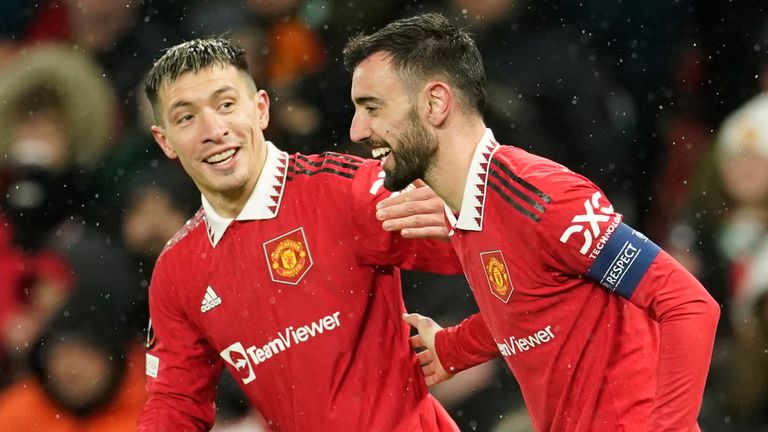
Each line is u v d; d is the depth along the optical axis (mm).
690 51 28266
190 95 15219
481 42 24672
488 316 15016
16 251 24781
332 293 15453
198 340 16188
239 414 21656
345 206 15445
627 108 26141
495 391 22188
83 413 20844
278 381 15703
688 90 28219
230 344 15836
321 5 26719
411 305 22344
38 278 24453
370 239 15422
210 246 15750
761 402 21703
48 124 26500
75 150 26453
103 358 20891
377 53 14828
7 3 28891
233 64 15477
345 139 24781
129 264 23125
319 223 15492
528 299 14375
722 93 28312
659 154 27734
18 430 20547
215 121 15203
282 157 15820
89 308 21469
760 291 22031
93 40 27734
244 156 15344
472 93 14742
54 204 25672
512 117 23672
